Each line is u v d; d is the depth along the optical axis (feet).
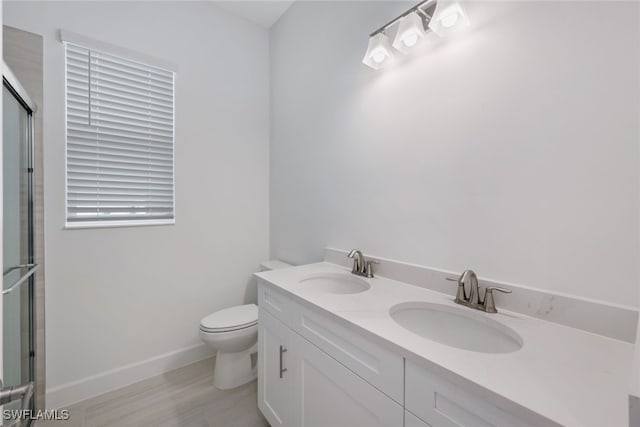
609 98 2.63
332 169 5.81
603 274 2.67
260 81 7.84
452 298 3.65
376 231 4.89
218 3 6.98
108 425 4.84
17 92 3.91
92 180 5.61
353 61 5.27
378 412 2.72
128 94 5.97
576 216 2.82
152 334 6.27
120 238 5.86
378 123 4.81
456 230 3.77
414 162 4.26
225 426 4.85
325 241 6.04
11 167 3.88
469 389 2.00
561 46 2.89
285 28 7.26
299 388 3.86
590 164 2.73
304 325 3.76
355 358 2.98
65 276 5.28
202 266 6.93
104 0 5.59
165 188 6.49
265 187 7.98
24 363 4.48
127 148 5.99
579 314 2.75
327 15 5.87
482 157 3.49
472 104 3.58
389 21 4.61
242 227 7.57
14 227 3.99
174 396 5.60
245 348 5.97
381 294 3.84
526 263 3.15
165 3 6.31
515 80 3.20
